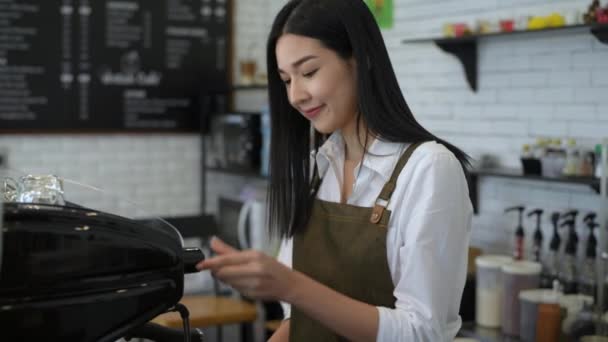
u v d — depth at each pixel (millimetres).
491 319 3191
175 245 1141
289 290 1312
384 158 1602
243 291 1302
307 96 1544
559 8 3316
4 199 1126
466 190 1535
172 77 5070
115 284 1058
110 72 4883
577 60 3262
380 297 1591
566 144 3289
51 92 4730
